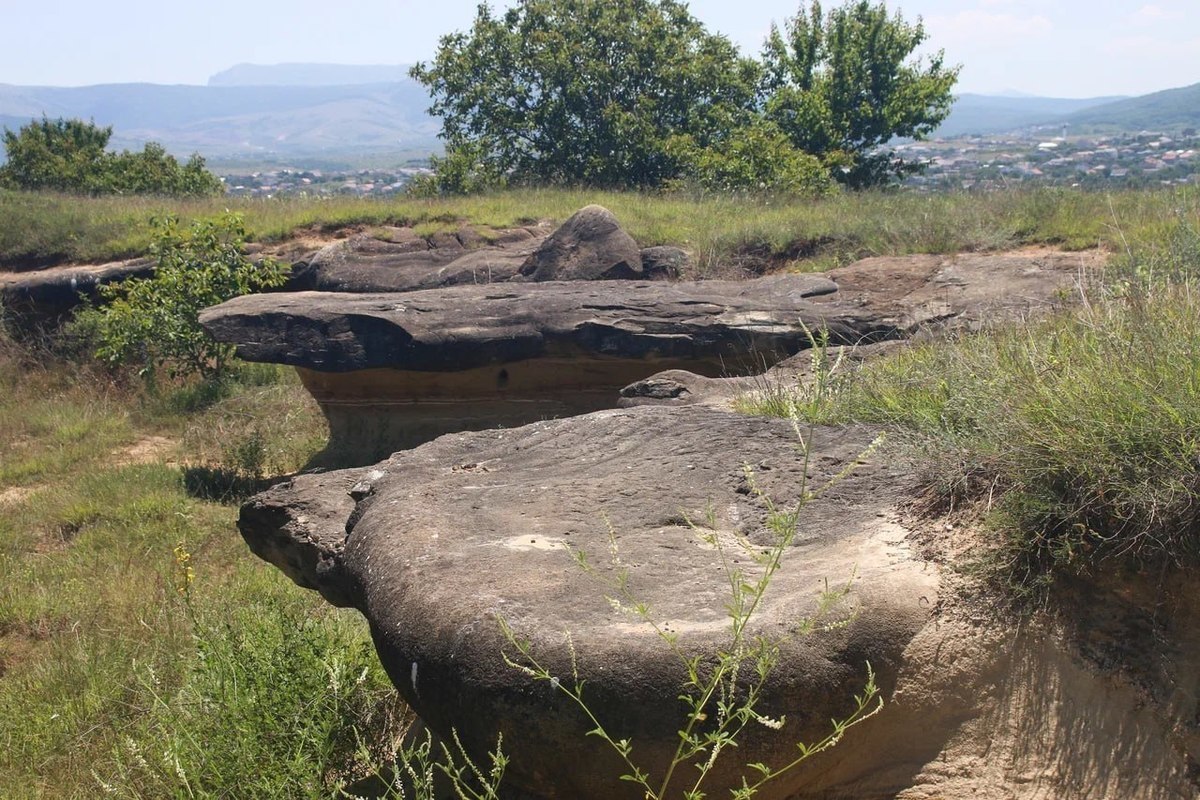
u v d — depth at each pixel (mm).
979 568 2705
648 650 2395
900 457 3398
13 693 5320
